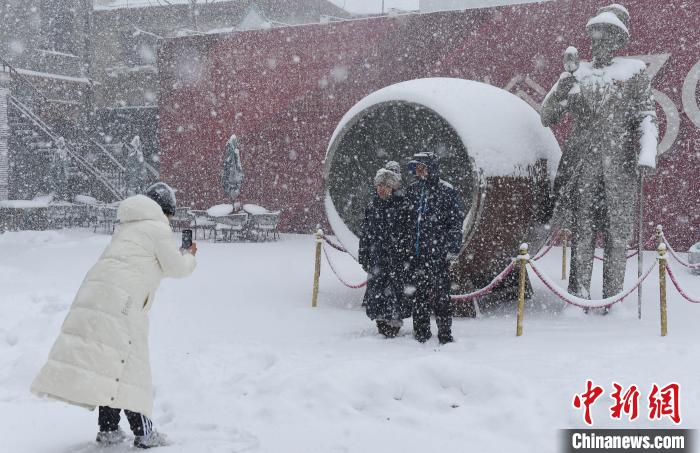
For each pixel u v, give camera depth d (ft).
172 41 86.28
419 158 24.45
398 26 74.64
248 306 33.12
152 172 104.83
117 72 127.03
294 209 81.35
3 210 83.66
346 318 30.01
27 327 25.61
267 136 82.17
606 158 31.17
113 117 111.34
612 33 31.37
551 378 18.76
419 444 14.55
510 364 20.42
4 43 120.06
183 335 26.14
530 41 68.44
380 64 75.97
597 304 27.55
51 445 14.94
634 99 31.09
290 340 25.00
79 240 71.61
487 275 31.60
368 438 14.92
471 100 30.83
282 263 51.37
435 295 24.03
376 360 21.01
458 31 71.67
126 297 14.17
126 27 128.67
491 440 14.66
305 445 14.58
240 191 82.89
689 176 62.08
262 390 18.17
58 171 89.66
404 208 24.80
